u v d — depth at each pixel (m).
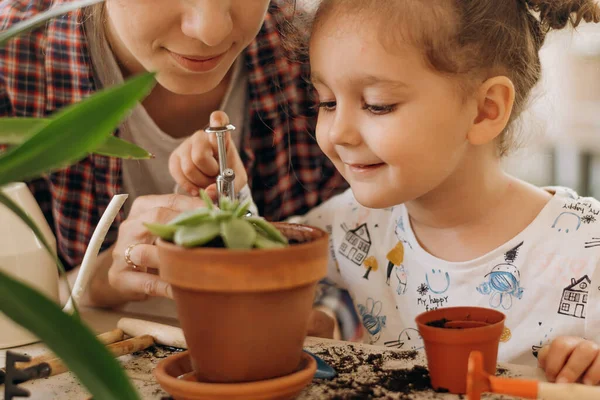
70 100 1.21
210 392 0.53
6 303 0.40
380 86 0.83
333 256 1.17
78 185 1.23
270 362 0.55
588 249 0.98
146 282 0.89
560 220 1.01
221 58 0.92
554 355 0.70
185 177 1.00
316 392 0.61
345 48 0.84
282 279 0.52
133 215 0.99
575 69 2.21
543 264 0.99
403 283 1.08
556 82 2.16
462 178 0.97
